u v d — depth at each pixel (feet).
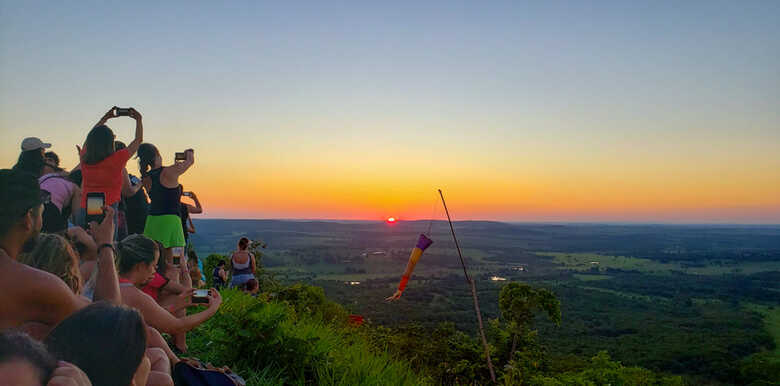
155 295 13.71
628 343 312.29
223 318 15.52
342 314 33.06
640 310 520.01
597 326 400.67
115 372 4.60
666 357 271.69
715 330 404.77
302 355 15.15
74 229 11.18
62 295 6.75
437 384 19.40
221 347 15.39
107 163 14.05
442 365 35.60
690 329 406.21
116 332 4.67
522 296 49.49
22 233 6.62
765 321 459.32
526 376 28.68
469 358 39.86
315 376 15.47
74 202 13.94
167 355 10.60
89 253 11.26
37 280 6.55
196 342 16.14
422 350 34.68
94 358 4.49
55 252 8.02
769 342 346.95
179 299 13.47
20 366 3.43
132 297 10.44
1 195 6.36
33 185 6.77
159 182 17.40
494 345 45.93
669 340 340.39
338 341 19.30
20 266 6.55
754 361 68.08
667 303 588.09
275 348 15.08
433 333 41.88
